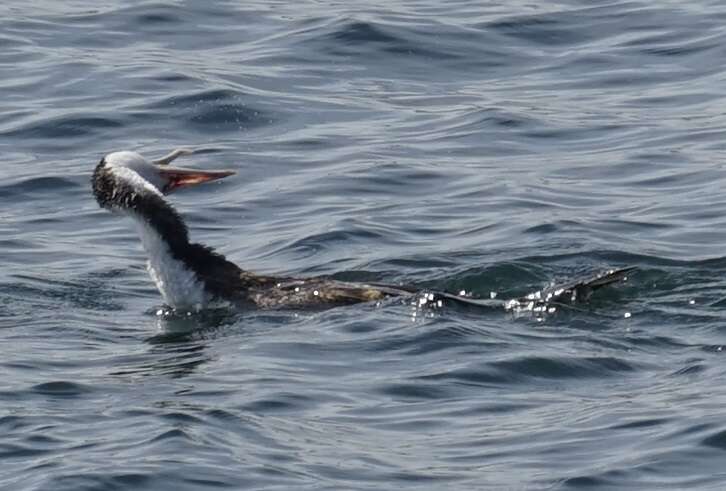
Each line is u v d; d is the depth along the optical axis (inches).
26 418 511.2
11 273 689.6
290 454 480.4
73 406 522.9
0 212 779.4
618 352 561.9
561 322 593.9
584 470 466.3
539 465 472.4
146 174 650.8
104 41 997.8
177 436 489.7
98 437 493.0
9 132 870.4
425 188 789.9
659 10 1023.0
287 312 617.9
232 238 741.3
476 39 984.9
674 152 824.3
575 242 701.9
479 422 506.0
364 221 743.1
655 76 932.6
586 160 821.2
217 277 636.7
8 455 482.0
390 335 581.3
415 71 950.4
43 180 810.8
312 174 811.4
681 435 486.0
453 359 557.9
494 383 538.6
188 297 635.5
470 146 844.0
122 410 516.1
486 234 721.6
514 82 935.0
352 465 473.1
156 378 549.3
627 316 599.8
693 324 590.2
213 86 914.1
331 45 975.6
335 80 936.3
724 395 515.5
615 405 514.3
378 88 927.0
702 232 715.4
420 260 687.7
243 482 460.4
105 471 464.1
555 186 786.8
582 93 914.7
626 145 837.2
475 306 610.9
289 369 553.6
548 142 847.1
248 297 629.3
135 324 621.9
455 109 893.2
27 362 571.2
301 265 696.4
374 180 799.7
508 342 572.1
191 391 533.0
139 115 885.2
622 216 741.3
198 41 995.9
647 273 647.8
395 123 877.2
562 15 1018.1
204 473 464.1
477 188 786.2
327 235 725.9
